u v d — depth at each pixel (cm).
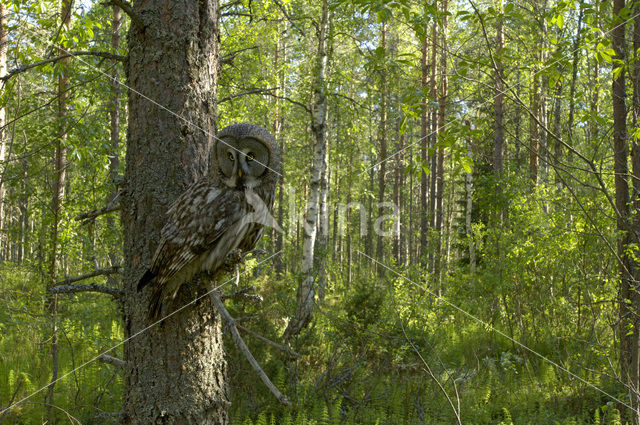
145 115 344
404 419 710
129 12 331
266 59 1589
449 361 931
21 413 652
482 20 475
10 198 726
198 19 353
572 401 782
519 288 1062
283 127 2536
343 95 1289
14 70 360
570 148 464
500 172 1234
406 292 1016
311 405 686
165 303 330
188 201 321
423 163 511
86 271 835
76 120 718
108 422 623
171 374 333
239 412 654
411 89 492
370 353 820
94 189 798
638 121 648
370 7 466
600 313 923
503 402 794
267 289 858
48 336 731
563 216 962
